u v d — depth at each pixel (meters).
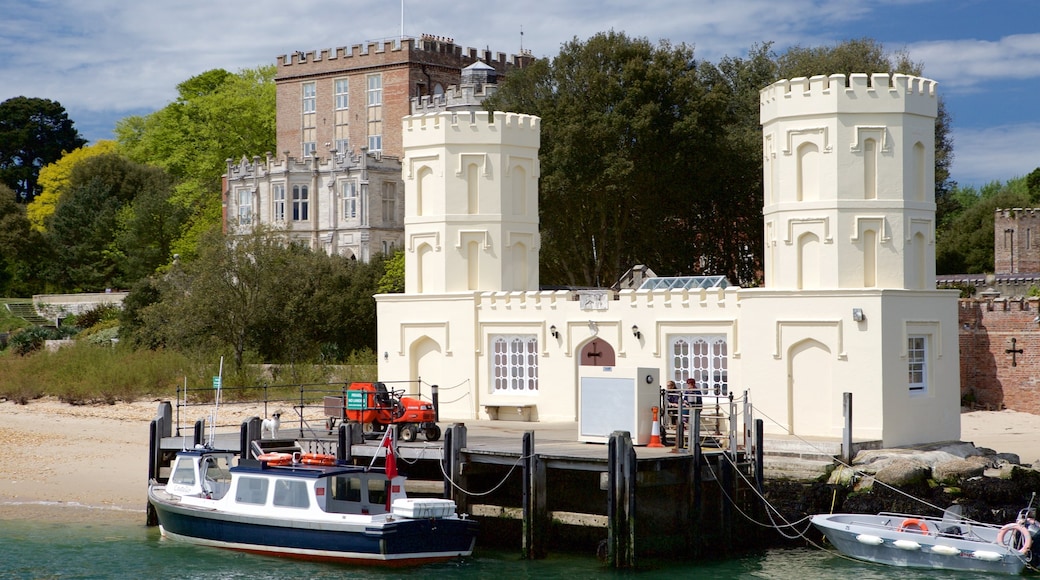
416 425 36.41
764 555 32.81
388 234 88.19
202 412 56.03
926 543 31.14
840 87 39.12
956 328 40.69
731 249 72.62
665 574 30.77
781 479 36.50
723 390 40.78
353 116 103.75
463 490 33.28
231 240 68.50
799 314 39.12
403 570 31.36
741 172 68.19
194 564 32.56
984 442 44.72
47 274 111.19
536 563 31.66
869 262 39.34
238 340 65.88
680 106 66.62
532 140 47.97
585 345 43.69
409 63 100.19
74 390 61.62
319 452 36.69
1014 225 78.38
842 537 32.28
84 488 42.72
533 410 44.44
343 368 62.41
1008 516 32.91
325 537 31.92
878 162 39.31
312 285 68.94
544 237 68.44
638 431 33.91
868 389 38.06
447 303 46.22
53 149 141.25
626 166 63.84
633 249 69.88
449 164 46.59
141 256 103.19
